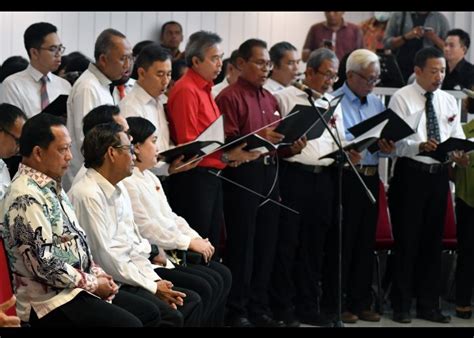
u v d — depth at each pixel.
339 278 7.68
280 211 8.31
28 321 5.25
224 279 7.11
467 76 10.96
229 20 13.59
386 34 12.67
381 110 8.80
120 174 5.88
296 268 8.52
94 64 7.25
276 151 8.00
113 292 5.40
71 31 12.27
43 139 5.31
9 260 5.25
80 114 7.05
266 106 8.07
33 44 7.77
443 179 8.70
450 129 8.85
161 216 6.66
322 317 8.45
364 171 8.54
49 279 5.17
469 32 13.23
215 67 7.58
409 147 8.49
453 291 9.66
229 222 7.93
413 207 8.69
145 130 6.55
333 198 8.50
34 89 7.82
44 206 5.25
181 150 6.90
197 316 6.26
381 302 9.03
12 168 6.84
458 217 9.02
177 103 7.46
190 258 6.91
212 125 6.98
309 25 13.94
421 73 8.76
